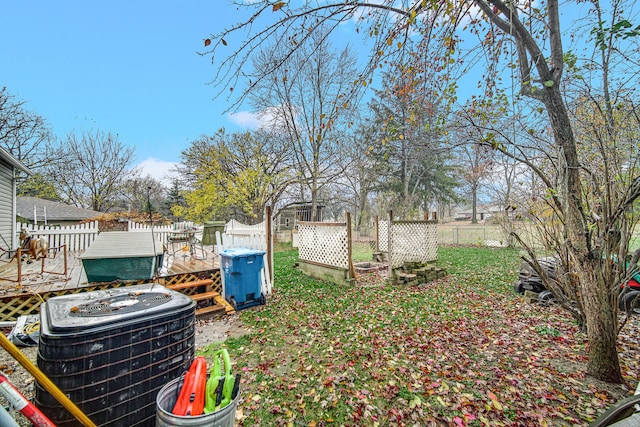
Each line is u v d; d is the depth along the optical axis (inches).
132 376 73.1
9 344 55.3
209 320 185.6
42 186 847.7
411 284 270.7
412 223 317.4
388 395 105.4
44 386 58.2
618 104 103.3
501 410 96.3
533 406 98.0
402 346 142.9
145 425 74.9
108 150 997.8
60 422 64.1
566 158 104.7
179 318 82.7
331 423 92.4
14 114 716.7
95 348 68.1
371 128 466.0
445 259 426.9
